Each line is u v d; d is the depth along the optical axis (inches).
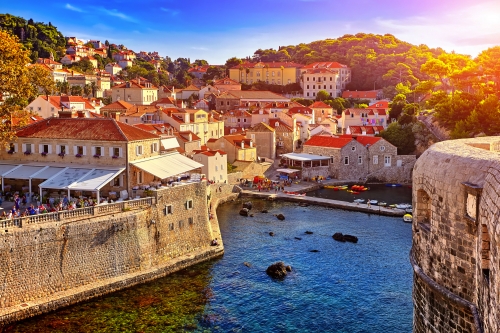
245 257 2753.4
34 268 1998.0
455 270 944.9
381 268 2596.0
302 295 2256.4
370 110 7347.4
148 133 2999.5
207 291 2279.8
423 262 1071.6
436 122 5698.8
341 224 3543.3
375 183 5388.8
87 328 1903.3
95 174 2613.2
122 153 2711.6
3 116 2827.3
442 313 979.3
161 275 2428.6
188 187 2704.2
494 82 5600.4
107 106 6363.2
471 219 885.8
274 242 3051.2
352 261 2704.2
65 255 2094.0
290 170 5187.0
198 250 2716.5
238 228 3393.2
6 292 1916.8
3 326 1866.4
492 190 763.4
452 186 939.3
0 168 2800.2
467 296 916.0
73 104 5841.5
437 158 1019.9
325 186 5059.1
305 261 2701.8
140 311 2063.2
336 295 2257.6
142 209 2423.7
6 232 1918.1
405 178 5442.9
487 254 829.8
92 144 2760.8
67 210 2143.2
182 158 3189.0
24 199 2620.6
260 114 6894.7
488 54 6033.5
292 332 1926.7
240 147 5334.6
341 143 5398.6
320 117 7480.3
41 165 2790.4
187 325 1962.4
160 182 2901.1
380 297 2234.3
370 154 5423.2
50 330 1873.8
